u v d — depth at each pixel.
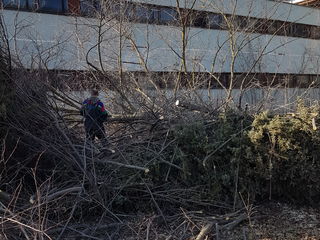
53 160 5.74
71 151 5.78
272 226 4.99
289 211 5.52
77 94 9.59
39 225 3.93
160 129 6.44
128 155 5.69
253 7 16.98
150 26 14.62
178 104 7.31
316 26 24.14
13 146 5.68
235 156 5.48
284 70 21.95
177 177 5.69
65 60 11.45
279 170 5.55
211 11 15.13
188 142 5.71
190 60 13.97
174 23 14.70
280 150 5.42
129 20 12.06
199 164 5.57
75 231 4.55
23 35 11.32
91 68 10.73
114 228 4.90
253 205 5.67
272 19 18.53
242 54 17.69
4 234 3.96
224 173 5.54
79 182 5.41
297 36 23.23
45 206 4.64
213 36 17.45
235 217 5.13
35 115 5.95
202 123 6.02
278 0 17.69
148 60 14.59
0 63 5.65
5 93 5.61
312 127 5.38
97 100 7.20
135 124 7.08
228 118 6.07
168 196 5.37
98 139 6.51
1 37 6.14
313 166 5.45
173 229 4.86
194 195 5.46
